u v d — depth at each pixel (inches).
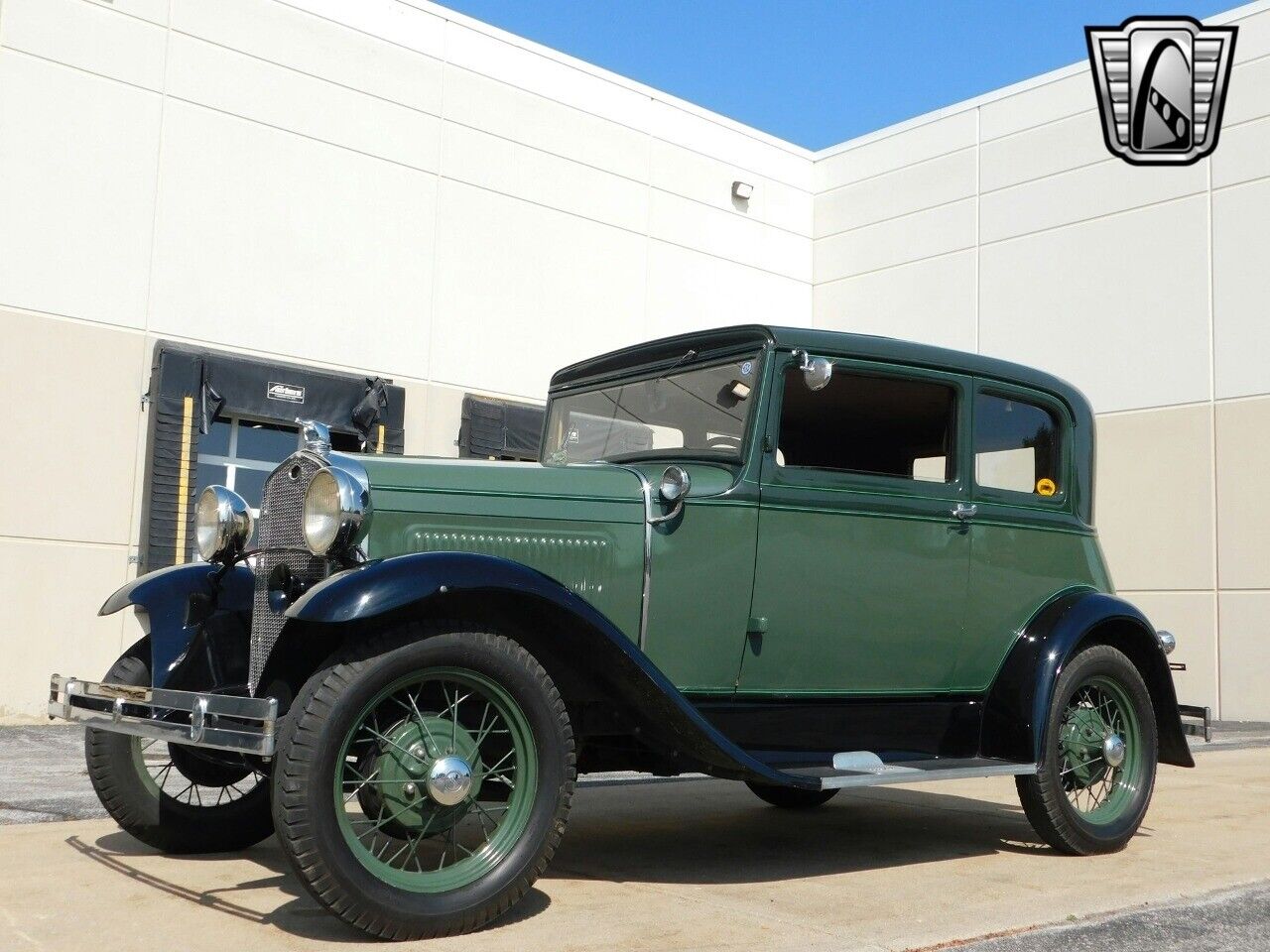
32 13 323.3
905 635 150.8
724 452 143.3
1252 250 397.4
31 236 320.2
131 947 101.9
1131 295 427.8
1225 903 126.8
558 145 441.4
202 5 355.9
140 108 341.7
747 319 503.5
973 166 480.7
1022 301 459.8
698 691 137.6
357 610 104.2
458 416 406.6
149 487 331.9
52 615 317.7
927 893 130.7
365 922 103.7
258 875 133.5
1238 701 388.8
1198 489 404.8
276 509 128.4
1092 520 175.0
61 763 233.8
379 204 391.9
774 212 518.3
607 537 131.8
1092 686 164.2
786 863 148.6
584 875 138.2
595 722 132.6
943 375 156.2
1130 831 160.1
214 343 352.5
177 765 143.8
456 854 137.1
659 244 471.5
